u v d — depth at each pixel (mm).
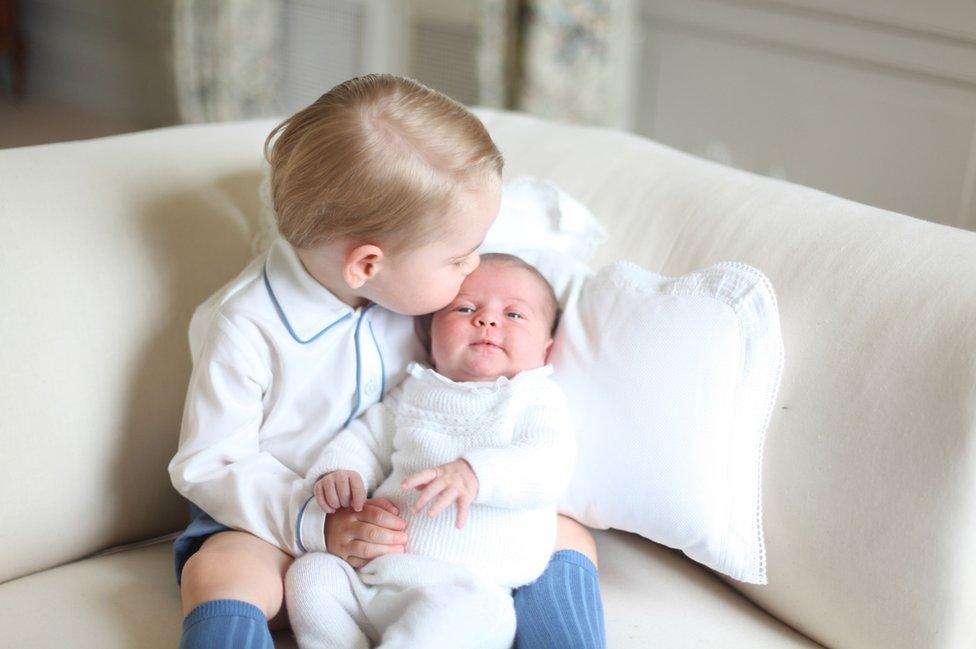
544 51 2525
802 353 1082
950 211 2090
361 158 987
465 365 1124
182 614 1044
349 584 1013
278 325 1108
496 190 1053
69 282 1128
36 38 4297
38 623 1007
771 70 2348
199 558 1018
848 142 2238
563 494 1146
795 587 1075
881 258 1078
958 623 979
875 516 1008
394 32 3119
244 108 3375
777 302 1114
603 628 1017
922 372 995
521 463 1026
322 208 1007
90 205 1177
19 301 1095
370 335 1157
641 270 1192
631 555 1201
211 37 3266
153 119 3914
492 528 1042
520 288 1152
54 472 1100
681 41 2523
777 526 1080
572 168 1381
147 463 1180
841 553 1030
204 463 1081
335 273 1086
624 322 1143
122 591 1078
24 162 1191
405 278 1053
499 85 2641
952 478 963
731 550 1082
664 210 1272
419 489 1059
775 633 1088
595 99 2545
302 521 1042
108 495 1150
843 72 2207
